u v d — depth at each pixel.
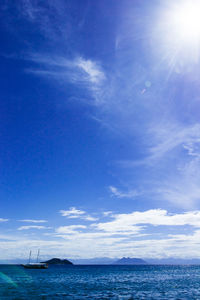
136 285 64.94
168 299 40.28
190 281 79.19
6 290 50.28
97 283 70.44
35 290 50.69
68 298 40.06
